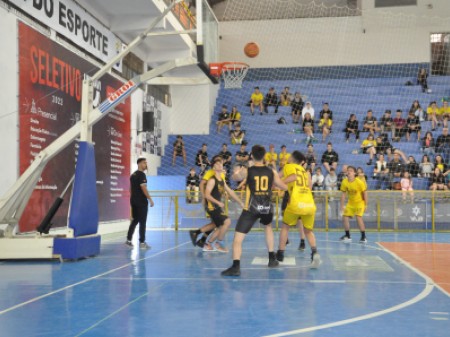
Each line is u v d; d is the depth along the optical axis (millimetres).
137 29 15758
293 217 8203
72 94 12578
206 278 6812
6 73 9680
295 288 6047
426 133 21203
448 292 5789
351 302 5234
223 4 26875
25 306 5082
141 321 4449
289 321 4426
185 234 15023
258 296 5566
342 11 26469
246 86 25906
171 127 23625
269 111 24484
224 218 9844
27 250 8609
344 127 23516
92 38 14148
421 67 25438
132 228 11031
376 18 25344
